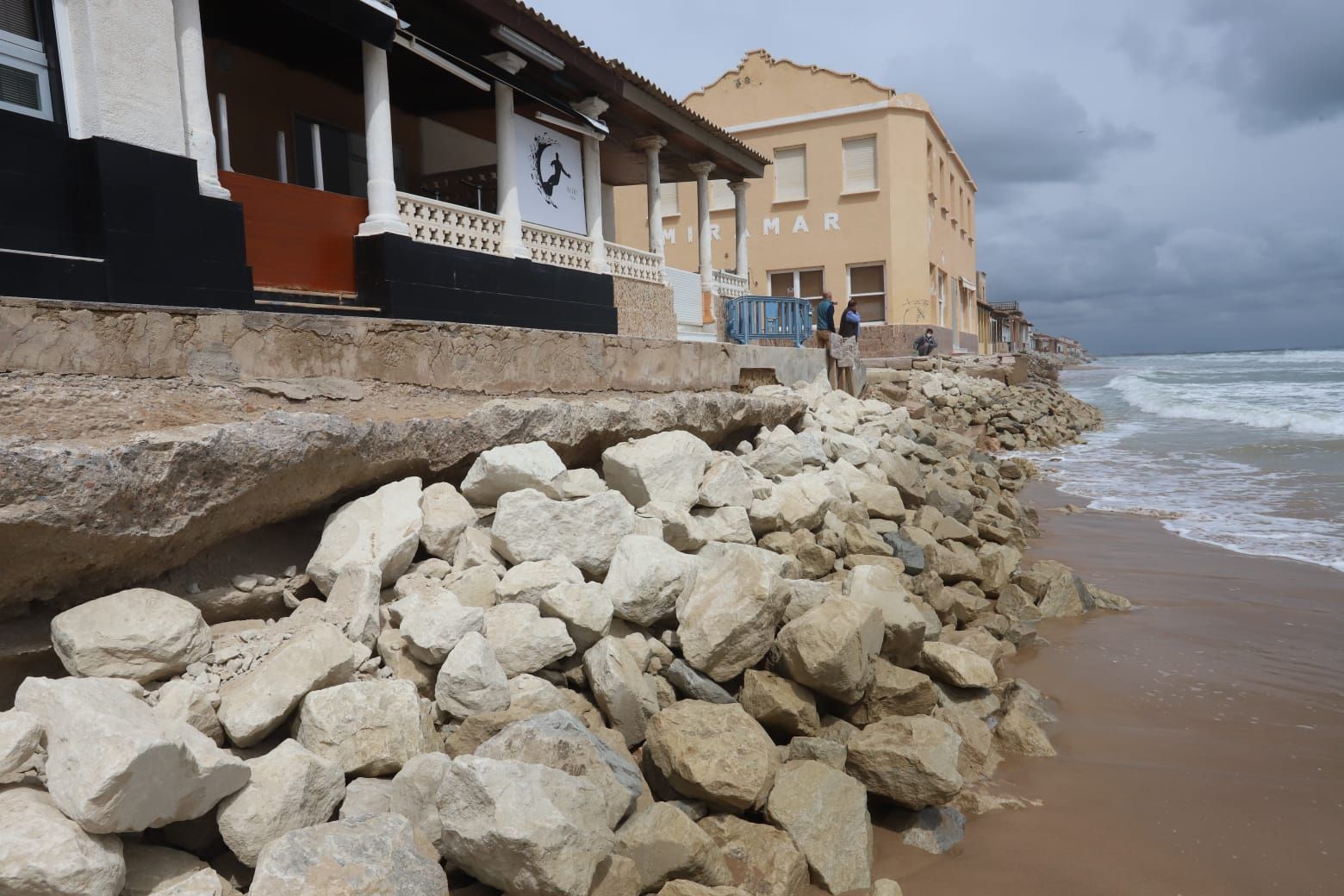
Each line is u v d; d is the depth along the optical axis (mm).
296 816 2986
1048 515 11203
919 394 20500
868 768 4020
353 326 5648
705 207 17328
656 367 9453
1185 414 24750
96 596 3711
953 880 3584
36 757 2908
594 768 3418
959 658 5133
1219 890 3488
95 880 2408
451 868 3189
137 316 4352
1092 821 4012
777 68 29891
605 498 5160
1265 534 9602
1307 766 4477
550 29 10812
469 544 4891
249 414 4559
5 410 3586
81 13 5906
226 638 3869
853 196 29203
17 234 5688
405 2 9234
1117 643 6352
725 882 3344
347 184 11055
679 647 4793
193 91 6754
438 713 3924
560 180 12109
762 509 6844
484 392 6801
